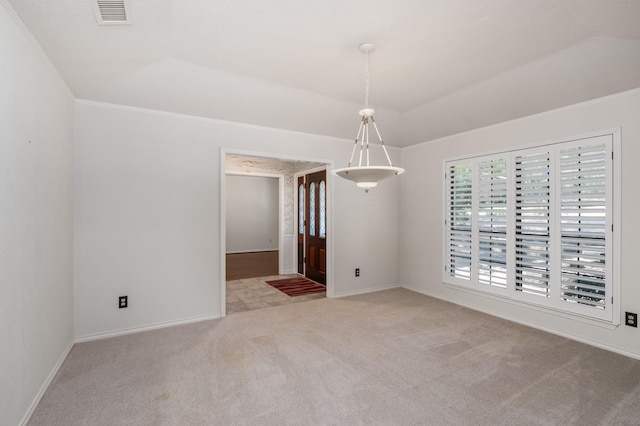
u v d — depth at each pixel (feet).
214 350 9.47
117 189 10.59
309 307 13.67
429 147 15.51
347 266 15.58
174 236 11.52
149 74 9.00
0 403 5.30
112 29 6.58
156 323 11.21
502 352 9.38
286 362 8.74
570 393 7.30
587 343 10.01
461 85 9.89
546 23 6.63
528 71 8.86
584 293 10.10
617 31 6.88
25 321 6.29
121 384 7.61
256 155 13.12
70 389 7.39
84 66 8.12
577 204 10.25
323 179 18.33
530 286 11.58
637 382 7.77
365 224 16.08
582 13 6.28
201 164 12.01
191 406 6.79
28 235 6.45
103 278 10.38
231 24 6.66
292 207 21.67
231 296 15.60
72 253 9.77
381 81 9.68
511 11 6.23
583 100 10.01
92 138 10.24
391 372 8.22
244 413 6.56
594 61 8.07
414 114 12.49
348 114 12.44
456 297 14.28
